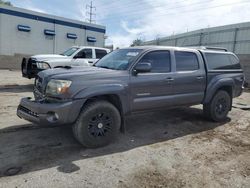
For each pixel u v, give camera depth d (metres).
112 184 3.33
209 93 6.12
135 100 4.80
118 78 4.55
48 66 9.48
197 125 6.19
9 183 3.20
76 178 3.41
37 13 24.66
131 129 5.65
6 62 21.45
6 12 22.67
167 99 5.30
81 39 28.52
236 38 22.53
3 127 5.26
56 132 5.09
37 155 4.04
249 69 17.42
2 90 9.98
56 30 26.31
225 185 3.44
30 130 5.16
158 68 5.21
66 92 4.03
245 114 7.59
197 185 3.41
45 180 3.31
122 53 5.39
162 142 4.93
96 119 4.36
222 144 4.98
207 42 25.73
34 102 4.16
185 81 5.58
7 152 4.10
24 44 24.22
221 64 6.50
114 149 4.45
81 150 4.31
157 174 3.65
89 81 4.25
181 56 5.66
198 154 4.43
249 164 4.12
